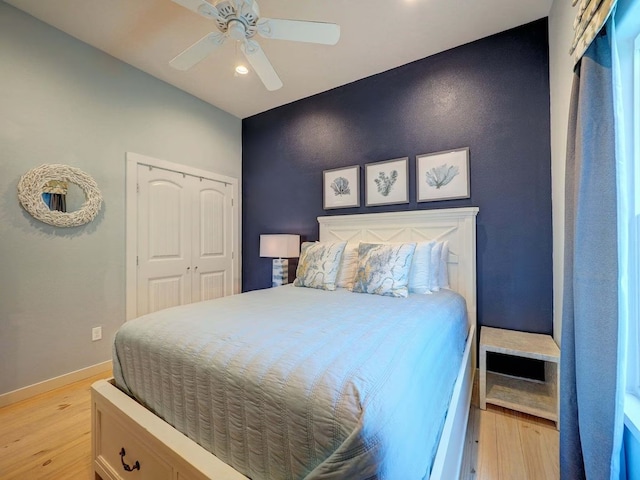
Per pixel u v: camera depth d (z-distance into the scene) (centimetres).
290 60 271
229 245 381
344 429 69
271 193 375
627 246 110
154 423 112
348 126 313
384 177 288
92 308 251
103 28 229
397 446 70
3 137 204
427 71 267
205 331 119
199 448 99
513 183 230
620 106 105
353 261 250
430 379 105
